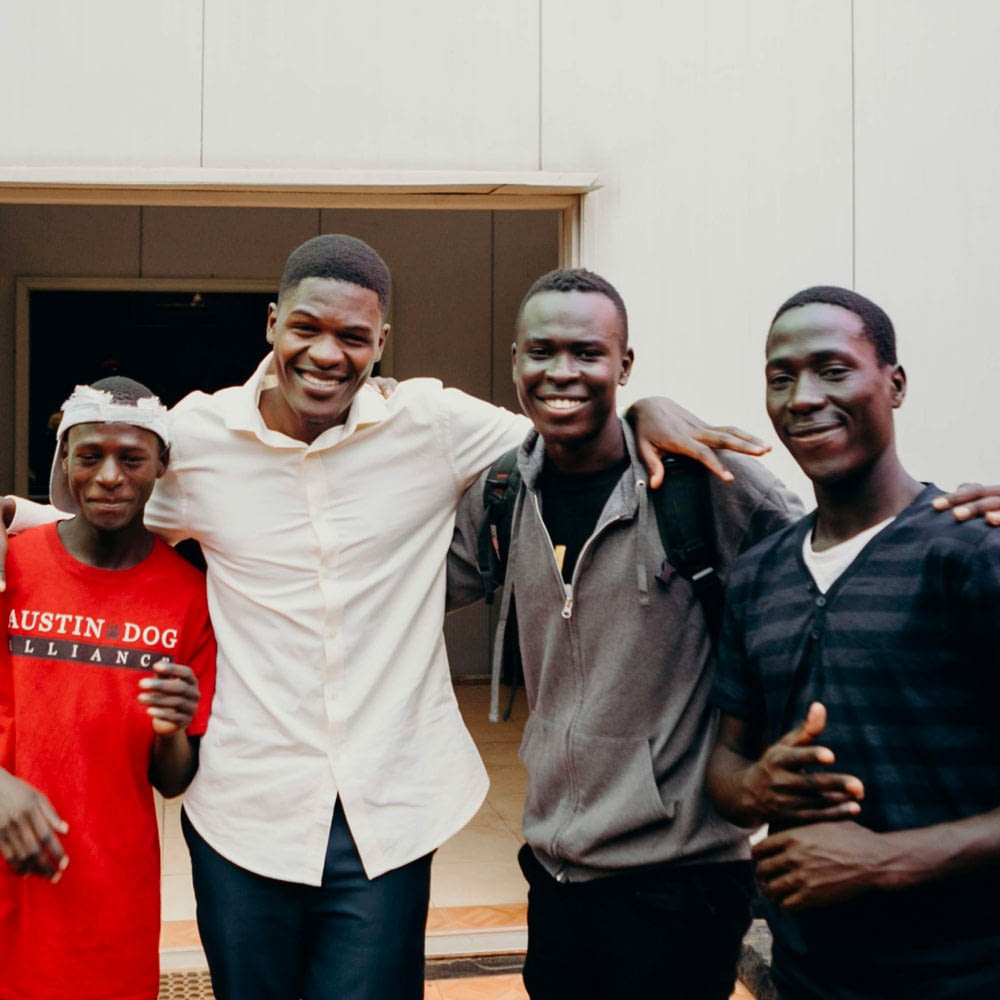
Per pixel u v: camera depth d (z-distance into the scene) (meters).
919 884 1.42
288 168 3.55
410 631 2.17
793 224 3.80
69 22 3.47
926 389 3.89
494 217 7.66
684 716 1.98
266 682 2.07
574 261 3.72
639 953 1.96
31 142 3.47
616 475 2.05
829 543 1.66
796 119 3.79
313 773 2.04
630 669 1.97
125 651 2.06
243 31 3.52
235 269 7.42
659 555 1.96
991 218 3.88
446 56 3.60
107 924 2.01
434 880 4.07
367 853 2.04
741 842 2.02
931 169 3.86
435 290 7.64
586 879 2.00
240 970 2.05
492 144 3.63
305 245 2.07
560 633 2.04
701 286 3.77
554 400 1.97
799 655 1.61
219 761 2.07
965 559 1.46
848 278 3.84
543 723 2.08
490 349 7.70
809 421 1.61
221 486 2.11
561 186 3.62
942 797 1.47
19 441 7.21
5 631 2.08
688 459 2.00
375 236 7.57
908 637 1.49
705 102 3.74
